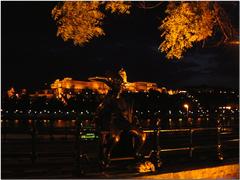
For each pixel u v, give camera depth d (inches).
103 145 471.5
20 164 470.6
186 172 494.0
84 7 498.3
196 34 525.3
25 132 472.1
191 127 601.3
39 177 416.2
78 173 435.8
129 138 510.6
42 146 620.4
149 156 497.4
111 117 468.1
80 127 446.3
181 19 522.3
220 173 533.0
